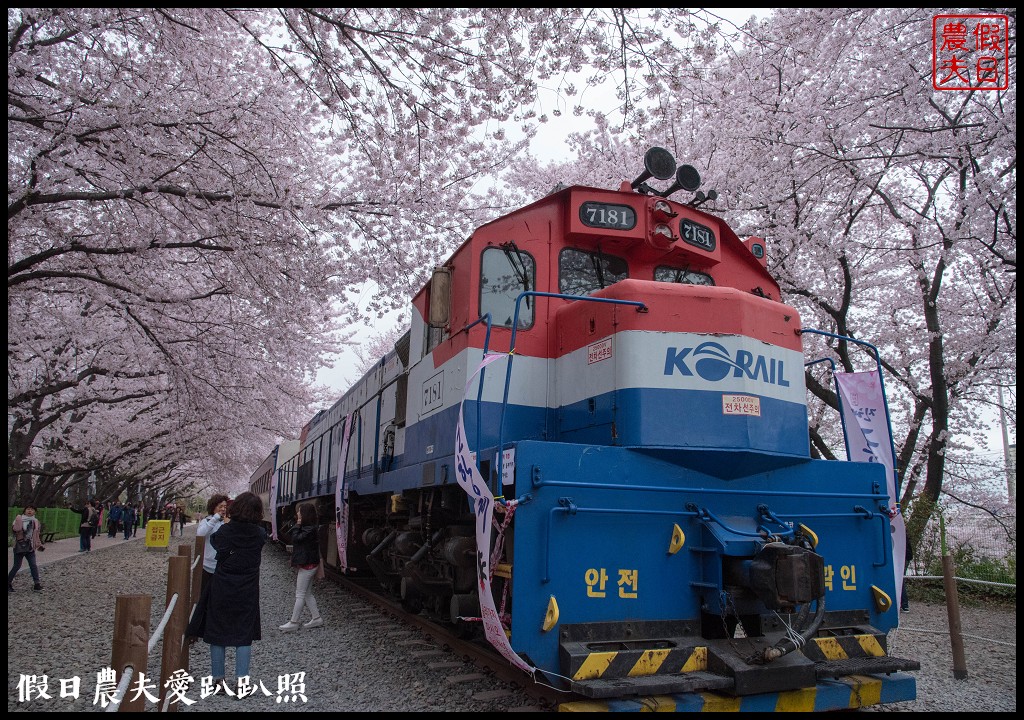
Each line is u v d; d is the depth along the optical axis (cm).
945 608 1007
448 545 556
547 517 403
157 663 621
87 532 1992
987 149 1063
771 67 1126
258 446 2914
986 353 1216
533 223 564
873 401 570
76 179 1030
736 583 424
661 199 565
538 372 540
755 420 454
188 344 1426
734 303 471
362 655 628
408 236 1193
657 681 377
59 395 1836
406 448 727
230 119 1000
